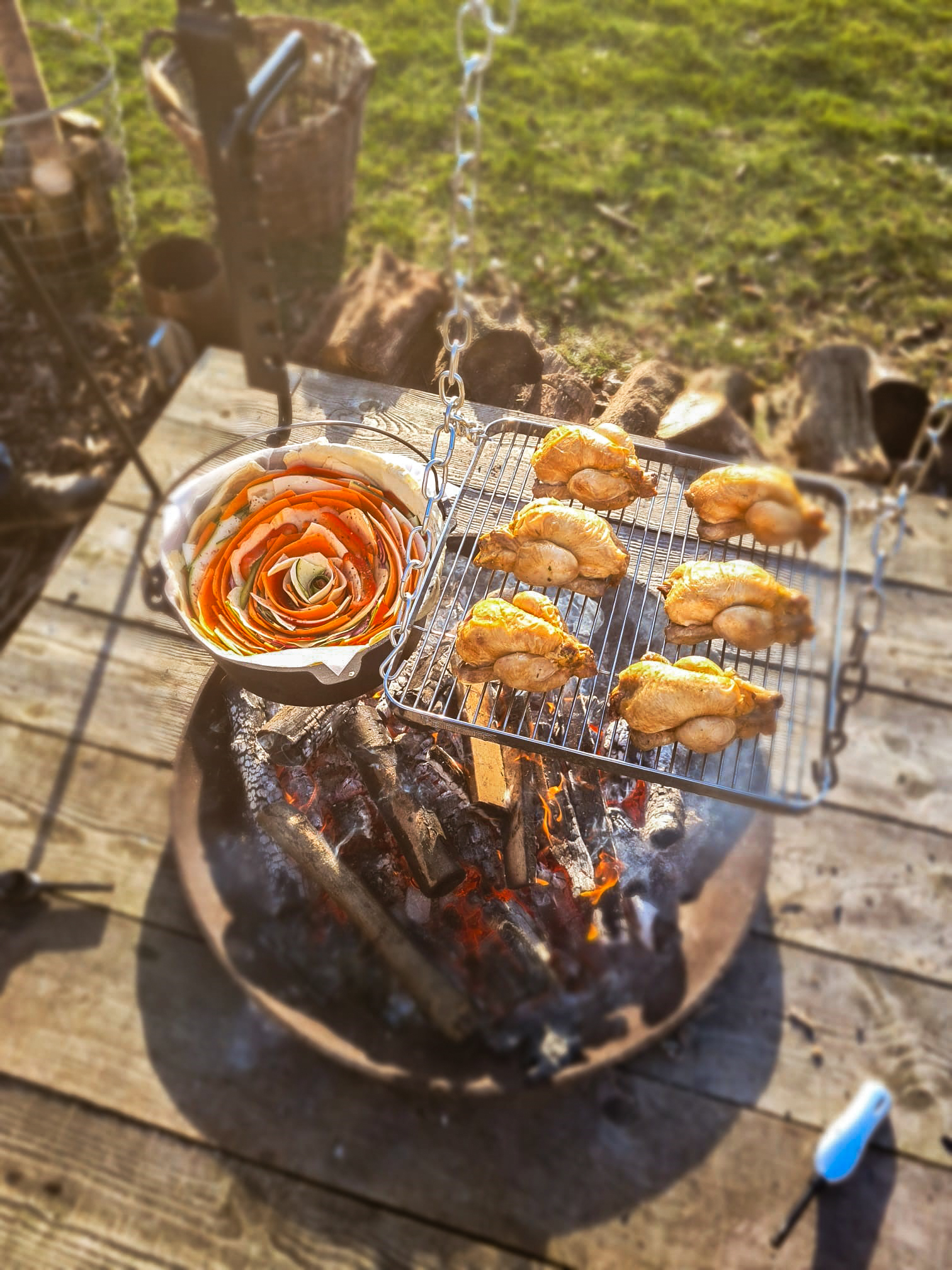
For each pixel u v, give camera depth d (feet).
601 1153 3.40
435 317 2.90
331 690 2.27
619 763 2.23
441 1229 3.28
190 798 2.99
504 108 8.61
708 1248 3.25
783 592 2.49
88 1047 3.56
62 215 6.66
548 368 2.79
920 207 7.85
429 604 2.42
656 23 9.32
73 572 4.71
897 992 3.70
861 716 4.24
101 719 4.25
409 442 2.74
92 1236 3.27
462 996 2.88
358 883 2.82
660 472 2.90
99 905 3.83
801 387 5.90
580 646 2.49
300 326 6.68
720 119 8.55
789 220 7.79
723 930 3.09
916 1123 3.47
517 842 2.73
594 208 7.84
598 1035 2.96
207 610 2.32
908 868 3.94
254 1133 3.42
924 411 5.66
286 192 6.78
